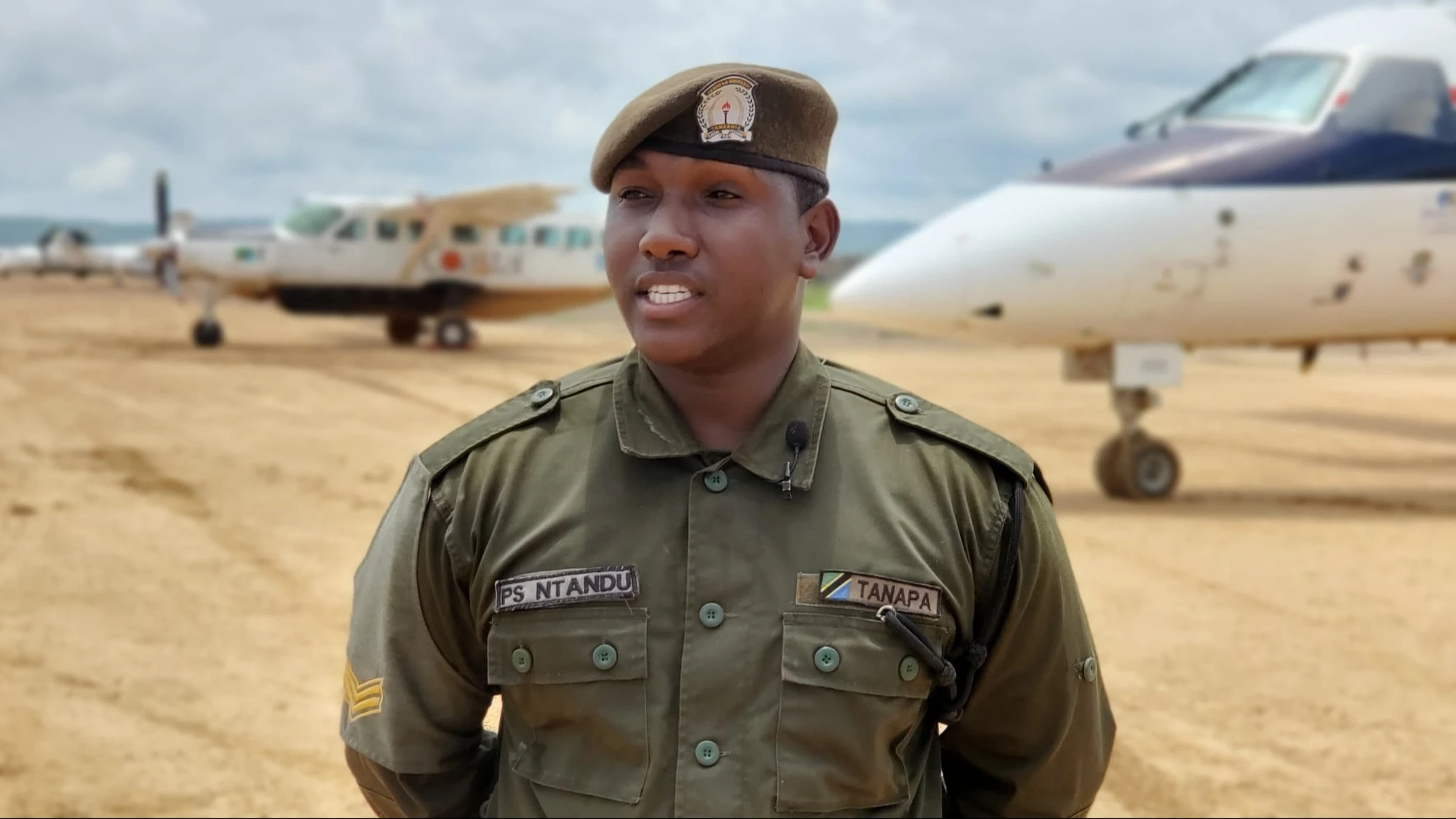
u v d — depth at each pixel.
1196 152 10.03
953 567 1.95
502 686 1.93
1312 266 9.89
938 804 2.08
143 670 5.94
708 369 1.96
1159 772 4.79
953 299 9.88
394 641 2.02
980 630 2.03
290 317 40.88
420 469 2.02
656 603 1.89
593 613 1.88
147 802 4.54
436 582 1.98
